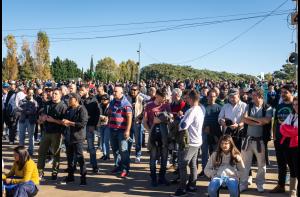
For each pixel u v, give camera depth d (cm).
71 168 827
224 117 777
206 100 971
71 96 808
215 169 639
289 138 666
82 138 802
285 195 723
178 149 724
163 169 802
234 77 6738
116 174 893
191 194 731
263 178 744
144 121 819
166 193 746
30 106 1084
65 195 733
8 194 621
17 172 638
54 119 834
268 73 4591
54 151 846
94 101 918
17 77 5931
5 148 1204
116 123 857
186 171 719
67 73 7319
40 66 6200
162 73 6819
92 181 834
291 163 675
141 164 996
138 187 787
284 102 712
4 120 1288
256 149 737
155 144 790
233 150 628
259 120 722
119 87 858
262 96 740
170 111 809
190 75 6750
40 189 774
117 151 894
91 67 5303
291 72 4628
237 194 607
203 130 837
